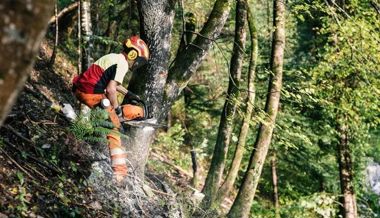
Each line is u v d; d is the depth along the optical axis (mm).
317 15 13766
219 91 15422
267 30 13930
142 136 7430
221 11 7770
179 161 13727
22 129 6195
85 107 7680
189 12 12789
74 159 6371
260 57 13602
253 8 15094
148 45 7332
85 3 8258
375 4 10844
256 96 13453
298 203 13531
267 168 16391
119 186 6746
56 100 9906
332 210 13297
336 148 15062
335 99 11695
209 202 9227
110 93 6293
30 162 5676
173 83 7715
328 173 15531
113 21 13969
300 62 15508
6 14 2467
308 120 13852
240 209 9195
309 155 15305
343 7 11383
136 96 6805
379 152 16609
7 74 2506
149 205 7164
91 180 6195
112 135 6426
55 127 6754
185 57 7809
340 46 11469
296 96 8969
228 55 14914
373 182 18516
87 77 6336
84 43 8227
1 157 5297
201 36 7773
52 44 12781
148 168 10328
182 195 8609
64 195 5555
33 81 9727
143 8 7219
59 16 12742
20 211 4781
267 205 15836
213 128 15734
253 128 14617
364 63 10719
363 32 10172
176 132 14750
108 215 5883
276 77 9328
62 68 12188
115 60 6340
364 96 11266
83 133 6305
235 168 9422
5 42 2471
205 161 15656
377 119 12156
